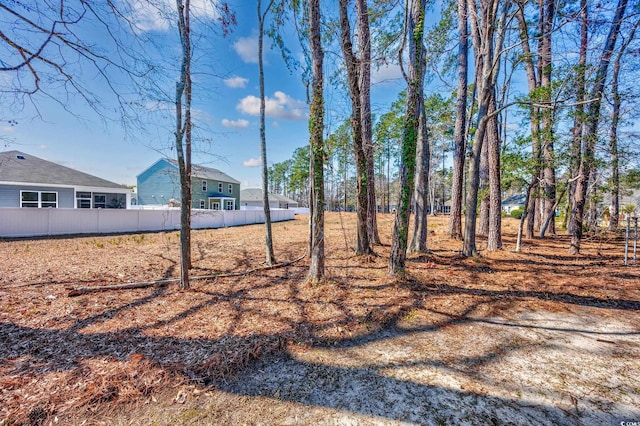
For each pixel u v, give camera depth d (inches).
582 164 300.8
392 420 76.1
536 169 307.7
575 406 81.3
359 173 269.1
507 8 249.1
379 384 91.3
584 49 272.8
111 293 172.6
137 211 560.7
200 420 75.6
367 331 128.0
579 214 309.4
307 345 115.0
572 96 278.2
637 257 295.7
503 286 194.7
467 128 414.0
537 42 325.7
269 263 250.7
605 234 461.7
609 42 281.3
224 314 142.8
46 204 607.5
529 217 471.8
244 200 1743.4
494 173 337.4
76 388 84.4
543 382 92.4
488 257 287.0
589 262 272.2
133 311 145.0
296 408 80.6
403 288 183.5
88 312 141.9
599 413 78.5
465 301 165.6
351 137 269.6
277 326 129.9
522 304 162.4
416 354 109.6
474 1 346.9
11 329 121.5
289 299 164.7
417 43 191.9
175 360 100.4
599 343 118.8
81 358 100.5
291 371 98.1
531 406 81.3
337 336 122.6
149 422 74.6
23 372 91.2
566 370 99.2
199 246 372.8
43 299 158.7
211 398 84.0
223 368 97.1
